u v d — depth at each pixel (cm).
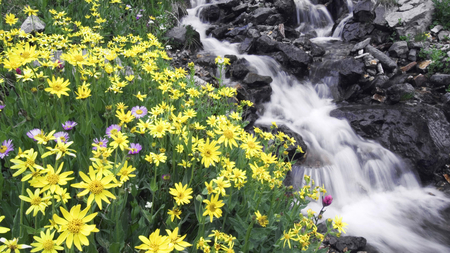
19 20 496
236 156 282
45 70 307
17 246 123
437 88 821
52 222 146
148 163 244
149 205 207
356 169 614
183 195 178
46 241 123
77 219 121
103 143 214
